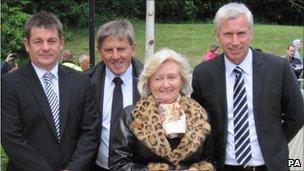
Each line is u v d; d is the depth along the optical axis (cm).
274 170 381
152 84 370
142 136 359
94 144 397
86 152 390
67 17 2128
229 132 390
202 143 366
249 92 388
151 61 369
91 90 404
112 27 411
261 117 383
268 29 2227
